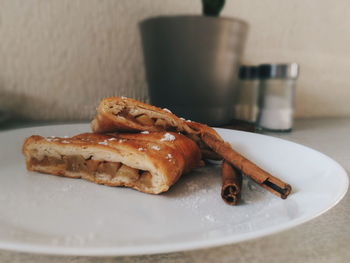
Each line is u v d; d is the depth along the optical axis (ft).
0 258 0.36
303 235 0.43
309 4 1.43
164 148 0.61
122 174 0.60
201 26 0.93
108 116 0.66
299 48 1.47
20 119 1.18
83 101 1.22
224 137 0.78
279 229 0.36
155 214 0.49
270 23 1.41
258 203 0.53
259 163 0.65
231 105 1.07
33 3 1.10
